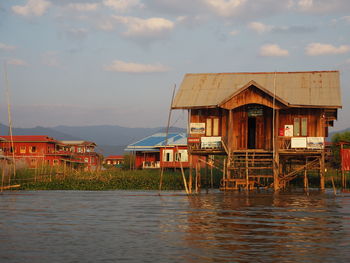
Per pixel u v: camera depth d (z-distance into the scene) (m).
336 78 41.59
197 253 13.18
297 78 42.56
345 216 21.14
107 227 17.92
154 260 12.41
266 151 39.91
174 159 78.19
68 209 24.92
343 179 43.25
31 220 20.12
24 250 13.69
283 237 15.58
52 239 15.38
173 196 34.94
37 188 46.62
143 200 31.00
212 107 40.84
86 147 117.94
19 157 91.94
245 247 13.96
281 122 40.38
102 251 13.50
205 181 49.69
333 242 14.70
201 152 41.88
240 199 31.16
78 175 55.69
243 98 39.38
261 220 19.80
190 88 43.75
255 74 44.41
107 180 51.91
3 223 19.16
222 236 15.80
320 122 39.66
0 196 35.66
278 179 39.94
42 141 95.31
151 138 88.56
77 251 13.52
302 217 20.80
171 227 17.84
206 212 22.98
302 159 47.09
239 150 40.72
